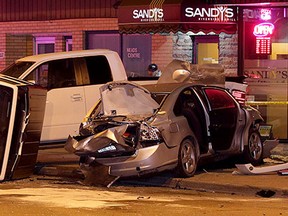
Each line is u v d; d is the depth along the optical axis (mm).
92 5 25359
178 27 21812
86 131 16609
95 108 17156
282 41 22750
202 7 21719
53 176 18266
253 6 22281
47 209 13047
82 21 25672
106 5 25078
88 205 13484
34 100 17391
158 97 16984
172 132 16094
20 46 27609
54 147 19203
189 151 16562
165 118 16156
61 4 25953
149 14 22125
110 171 16031
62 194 14969
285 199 14695
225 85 19594
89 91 19453
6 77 17828
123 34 24172
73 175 17953
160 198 14602
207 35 24062
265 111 22781
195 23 21766
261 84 22953
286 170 16875
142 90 16734
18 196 14609
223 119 17406
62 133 19125
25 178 17734
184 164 16422
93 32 25766
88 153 16062
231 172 17406
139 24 22312
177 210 13070
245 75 23031
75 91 19312
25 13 26734
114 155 15930
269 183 15617
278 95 22828
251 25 22891
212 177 16562
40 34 26734
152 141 15773
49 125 18969
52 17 26203
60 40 26516
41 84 19203
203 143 17062
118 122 16078
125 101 16812
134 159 15734
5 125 17094
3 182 17125
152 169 15766
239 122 17734
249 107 18516
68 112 19203
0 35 27422
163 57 24688
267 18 22734
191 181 16094
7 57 27422
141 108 16594
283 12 22672
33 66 19203
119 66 19953
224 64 23375
